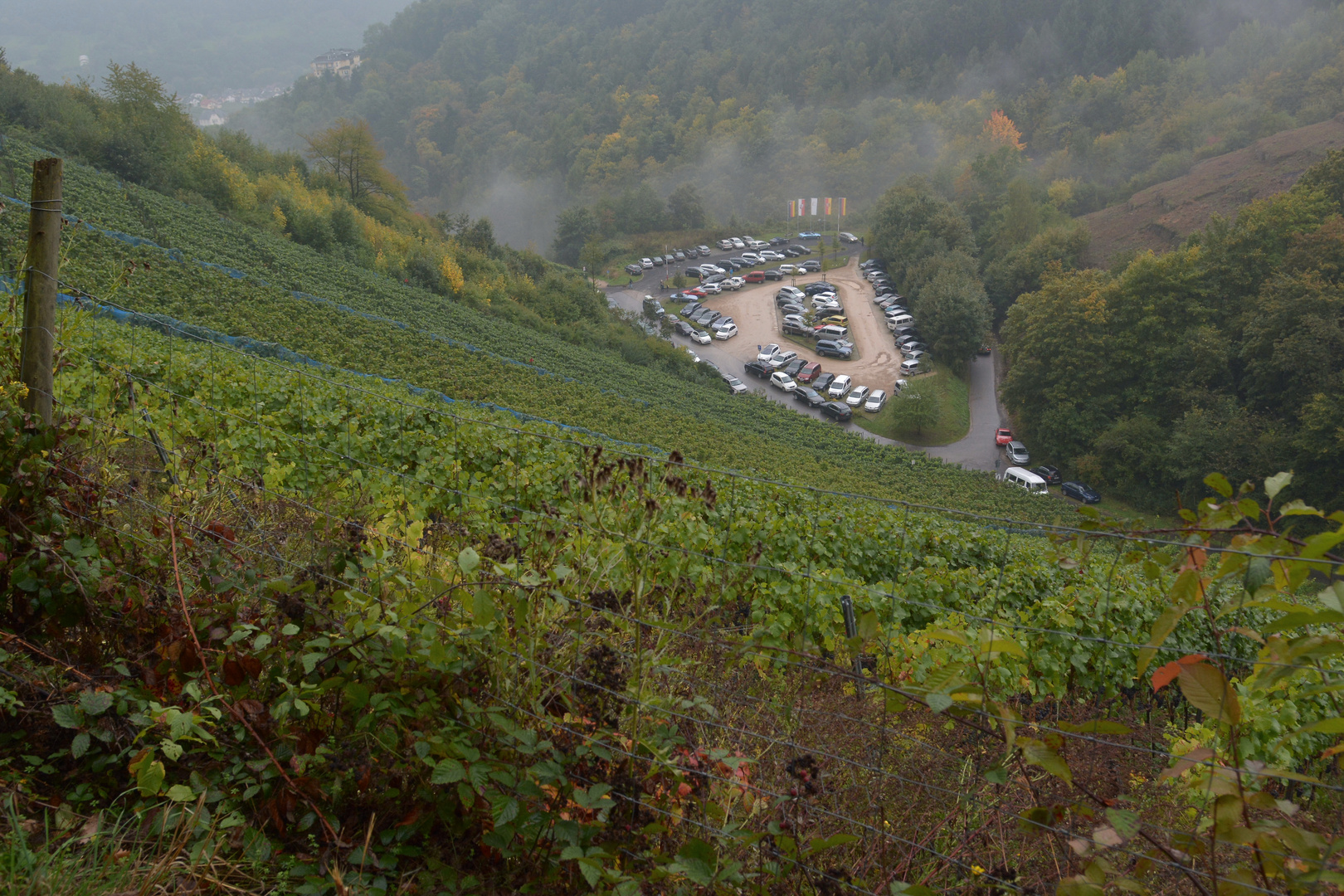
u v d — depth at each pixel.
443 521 5.78
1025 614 9.12
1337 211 71.00
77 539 3.66
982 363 82.69
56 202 4.20
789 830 3.12
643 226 143.75
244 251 51.47
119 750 3.22
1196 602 2.54
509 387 40.06
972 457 64.81
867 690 4.35
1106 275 78.38
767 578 7.21
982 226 114.06
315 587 3.51
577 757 3.10
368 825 3.18
